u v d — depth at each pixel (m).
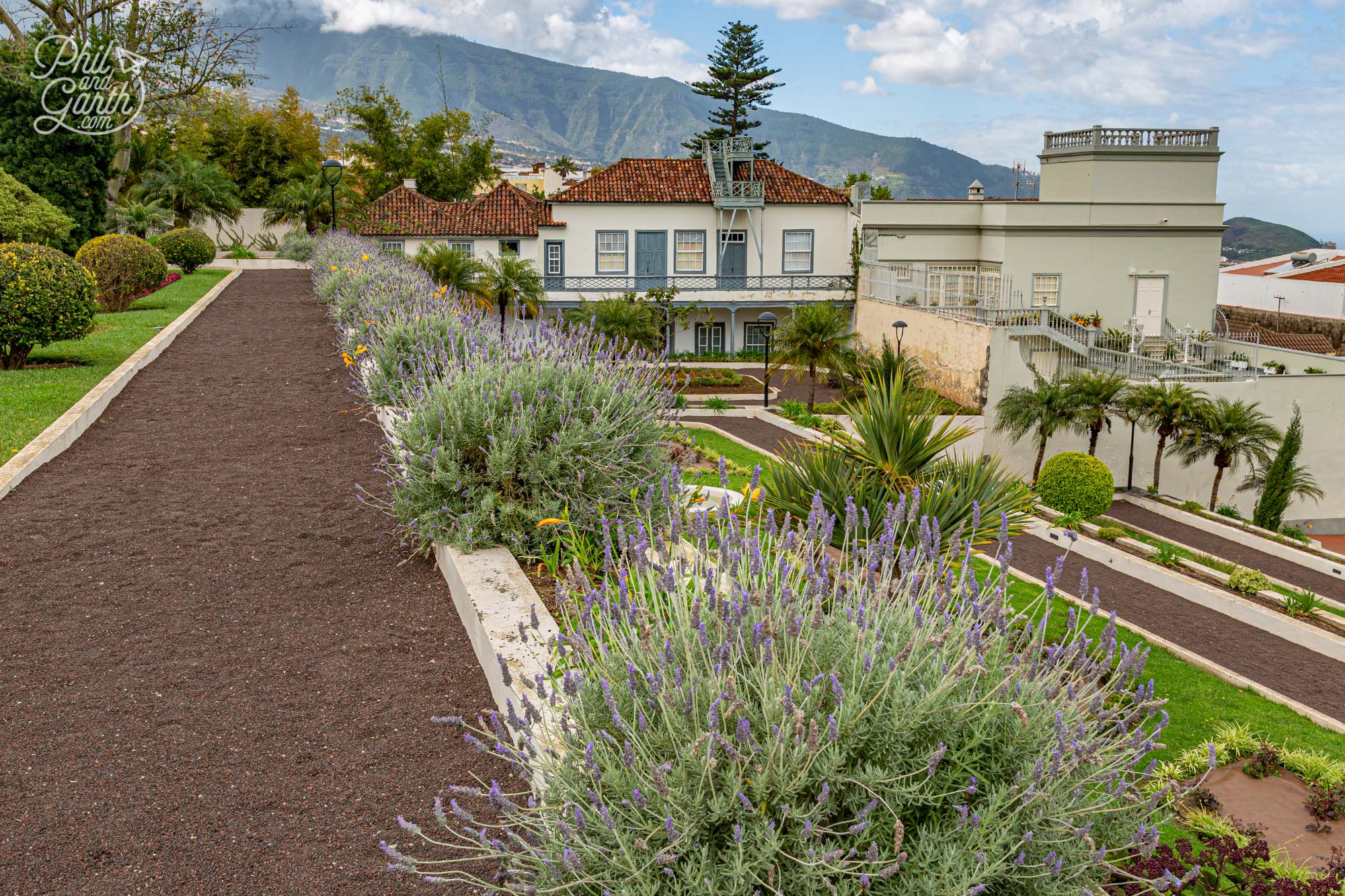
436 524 6.34
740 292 41.50
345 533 7.09
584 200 41.78
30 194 25.89
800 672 3.14
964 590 3.55
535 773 3.37
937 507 6.29
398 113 68.06
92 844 3.53
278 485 8.27
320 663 5.05
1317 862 5.11
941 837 2.87
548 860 2.83
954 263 36.97
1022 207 34.16
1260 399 28.06
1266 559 20.50
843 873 2.75
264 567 6.41
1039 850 2.89
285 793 3.88
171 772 4.02
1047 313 29.53
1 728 4.34
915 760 2.93
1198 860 4.35
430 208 44.31
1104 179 34.28
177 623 5.51
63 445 9.31
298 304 22.83
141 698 4.65
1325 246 73.88
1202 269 34.94
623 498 6.70
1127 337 31.53
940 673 3.07
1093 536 18.86
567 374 7.36
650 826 2.79
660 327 39.28
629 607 3.57
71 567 6.31
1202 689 10.95
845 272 42.53
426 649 5.22
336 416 11.02
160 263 22.03
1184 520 24.03
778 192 42.34
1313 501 28.98
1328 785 6.23
